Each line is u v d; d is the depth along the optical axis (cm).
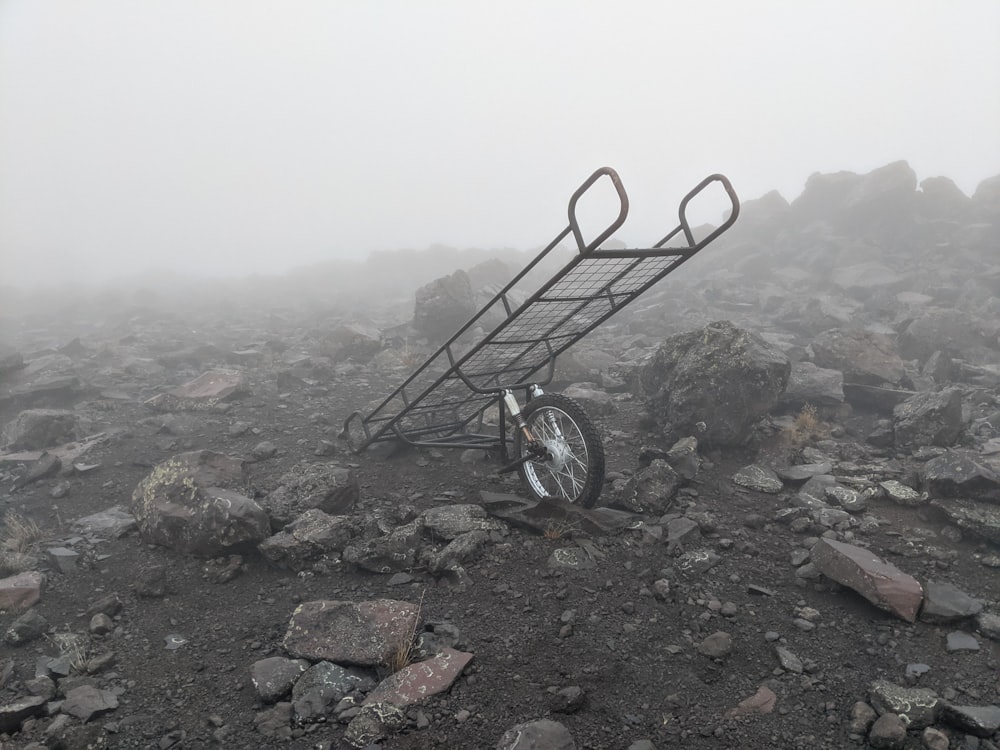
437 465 671
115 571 476
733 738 303
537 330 560
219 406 875
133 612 427
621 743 300
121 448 734
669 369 719
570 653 362
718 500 561
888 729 296
